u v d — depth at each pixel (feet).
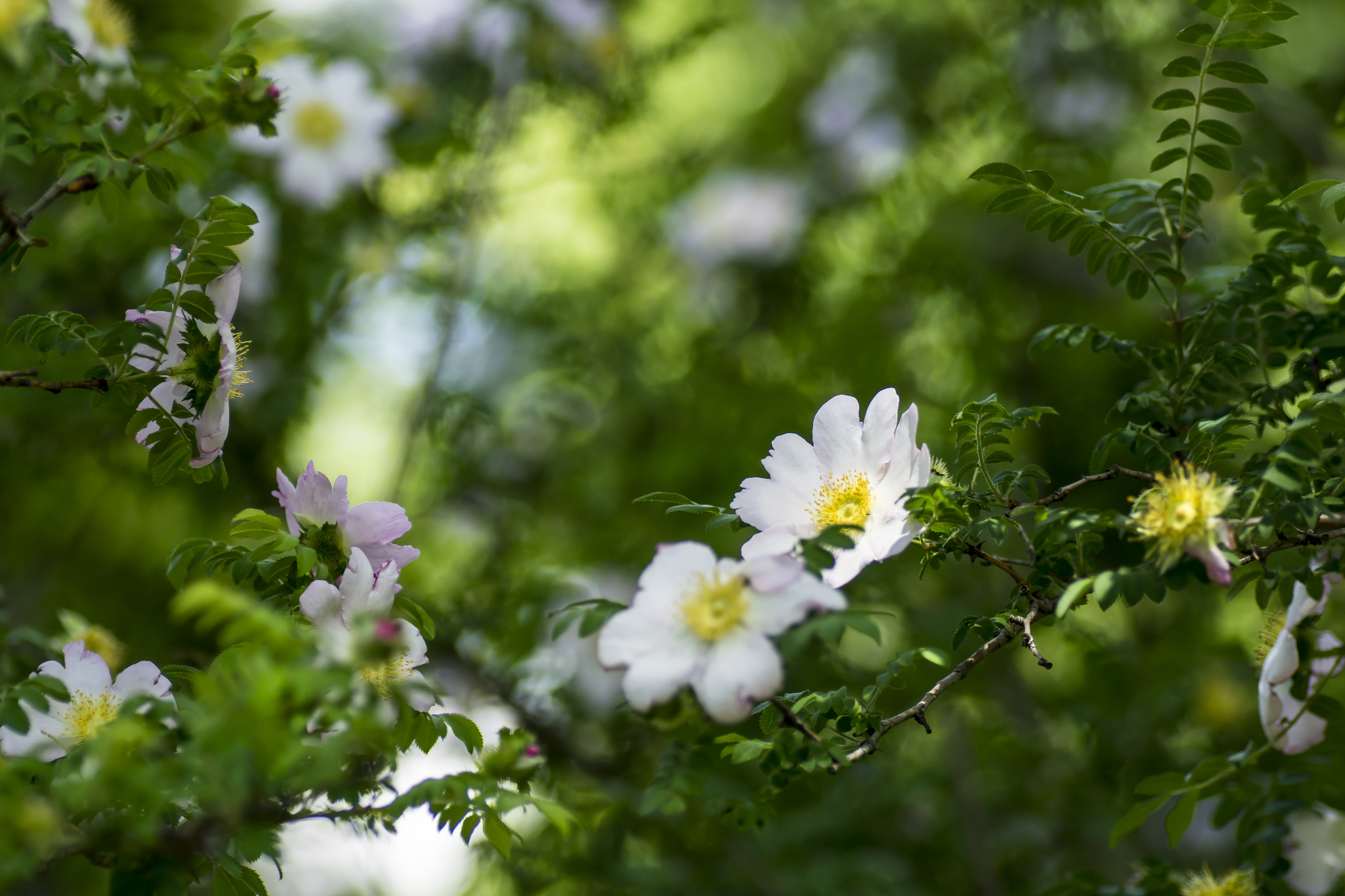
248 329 14.99
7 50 7.93
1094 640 13.47
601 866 12.96
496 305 18.13
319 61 15.49
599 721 14.79
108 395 6.89
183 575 6.89
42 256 12.70
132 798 5.06
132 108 8.66
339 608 6.33
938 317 18.60
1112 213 7.61
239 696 4.59
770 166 20.98
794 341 18.58
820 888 13.16
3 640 8.51
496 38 15.96
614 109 16.70
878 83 19.81
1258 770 8.14
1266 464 6.59
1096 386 16.83
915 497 6.27
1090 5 17.46
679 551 5.28
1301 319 7.75
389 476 17.38
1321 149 16.38
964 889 14.66
